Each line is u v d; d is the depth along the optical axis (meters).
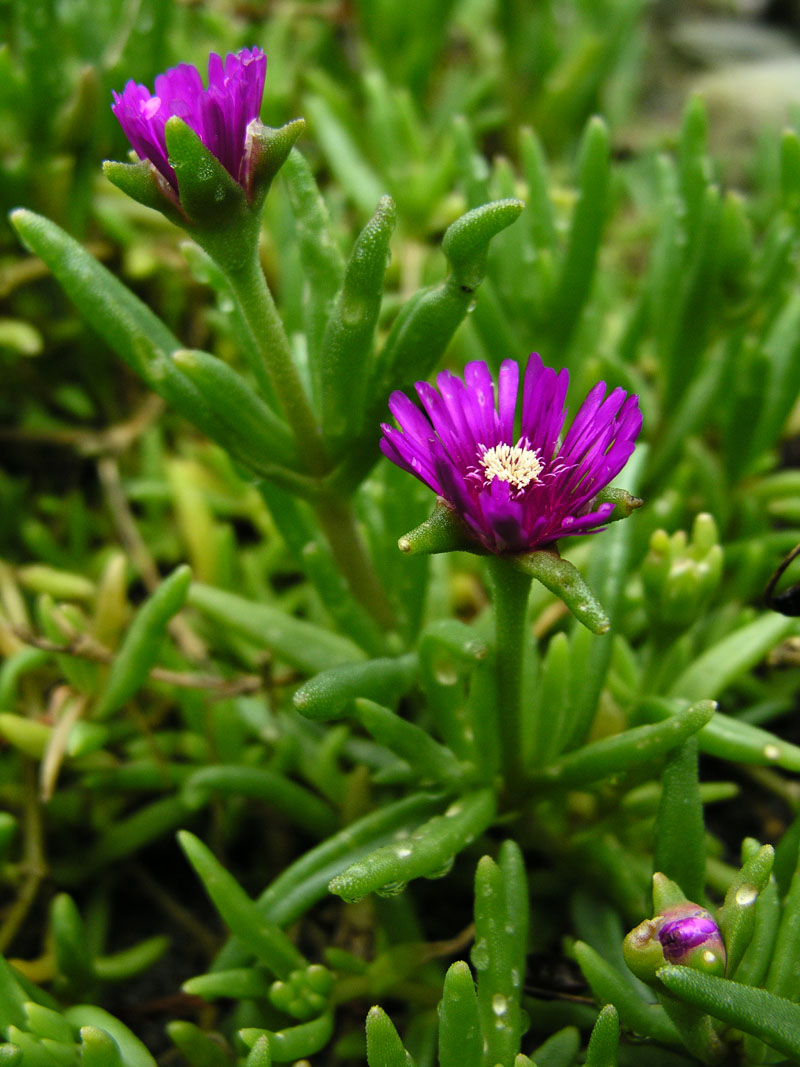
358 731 0.19
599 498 0.12
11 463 0.26
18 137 0.24
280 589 0.24
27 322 0.26
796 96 0.36
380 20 0.29
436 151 0.30
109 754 0.19
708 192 0.19
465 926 0.19
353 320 0.14
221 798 0.19
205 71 0.27
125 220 0.25
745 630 0.18
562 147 0.32
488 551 0.12
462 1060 0.13
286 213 0.23
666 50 0.44
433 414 0.12
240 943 0.16
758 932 0.14
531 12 0.31
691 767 0.14
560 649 0.15
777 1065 0.14
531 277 0.21
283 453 0.16
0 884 0.20
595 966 0.14
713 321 0.21
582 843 0.17
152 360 0.15
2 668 0.20
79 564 0.24
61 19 0.27
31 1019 0.14
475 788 0.16
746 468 0.21
